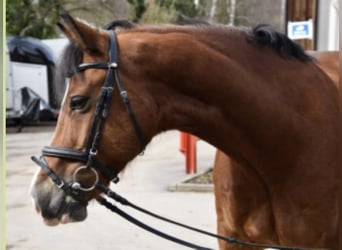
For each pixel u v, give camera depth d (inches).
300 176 88.1
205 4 615.2
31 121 657.6
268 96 86.4
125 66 80.6
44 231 215.3
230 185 95.6
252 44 90.2
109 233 210.8
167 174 337.4
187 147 336.5
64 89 80.9
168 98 83.6
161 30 87.2
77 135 78.7
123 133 79.7
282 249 88.4
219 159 100.0
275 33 91.4
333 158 89.7
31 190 80.7
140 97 80.7
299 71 92.0
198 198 270.5
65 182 78.4
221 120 85.8
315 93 91.4
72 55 79.8
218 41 87.5
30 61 652.1
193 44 84.4
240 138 87.0
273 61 90.4
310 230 89.3
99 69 79.2
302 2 283.6
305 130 88.4
